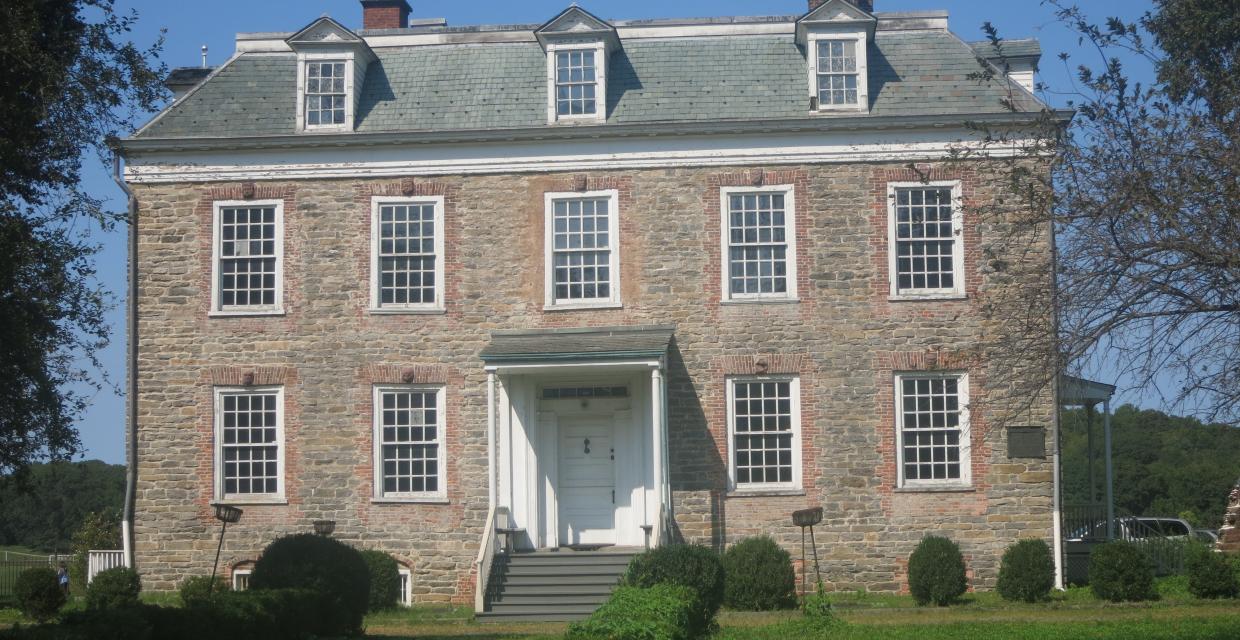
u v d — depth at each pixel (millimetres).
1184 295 14469
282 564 20594
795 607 24234
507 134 27344
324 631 20516
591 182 27328
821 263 26859
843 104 27297
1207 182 14406
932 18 28688
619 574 24828
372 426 27172
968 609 23156
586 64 27828
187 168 27906
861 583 26172
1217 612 21469
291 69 29156
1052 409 26234
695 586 20672
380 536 26938
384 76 28812
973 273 26531
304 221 27703
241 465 27438
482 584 24219
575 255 27328
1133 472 56625
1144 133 14906
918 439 26547
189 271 27734
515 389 26922
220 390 27500
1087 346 14812
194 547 27234
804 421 26547
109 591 25453
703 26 28828
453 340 27234
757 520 26391
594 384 27062
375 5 32188
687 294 26969
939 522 26234
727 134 27141
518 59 28859
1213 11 15781
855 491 26375
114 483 61938
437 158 27641
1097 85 15164
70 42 15953
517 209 27438
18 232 15328
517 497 26641
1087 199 14945
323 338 27438
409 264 27547
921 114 26781
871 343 26641
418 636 20906
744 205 27156
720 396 26672
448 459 26984
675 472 26578
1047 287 15430
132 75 16344
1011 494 26141
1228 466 56281
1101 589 24234
